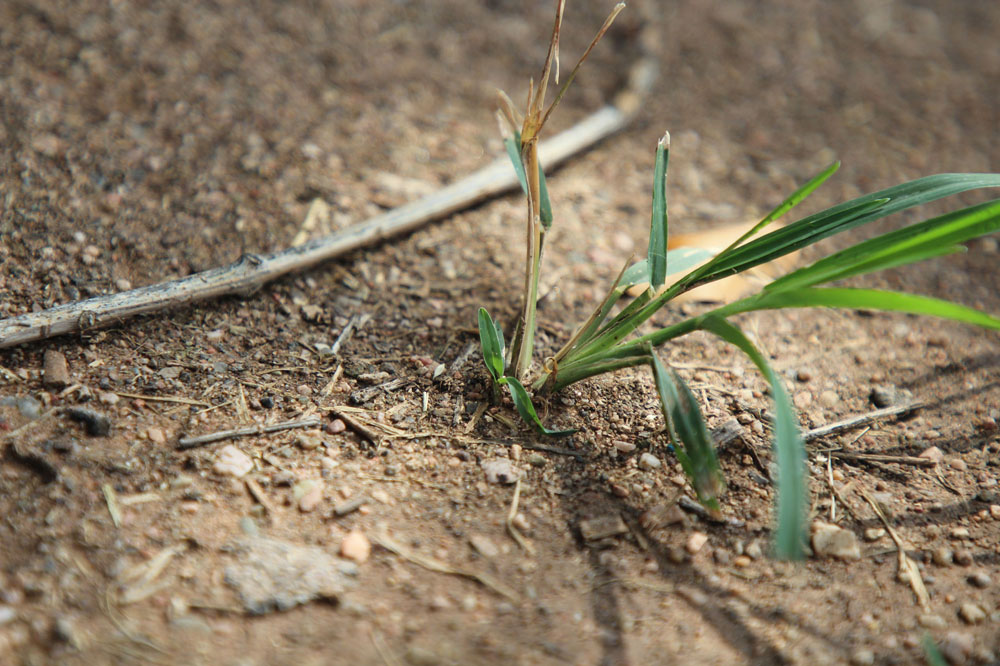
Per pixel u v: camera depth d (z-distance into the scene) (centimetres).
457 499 69
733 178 84
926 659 66
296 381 72
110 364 71
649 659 66
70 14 85
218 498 68
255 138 81
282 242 77
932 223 67
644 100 88
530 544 68
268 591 66
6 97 80
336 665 65
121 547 67
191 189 78
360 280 76
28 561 66
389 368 73
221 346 73
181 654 65
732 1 106
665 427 71
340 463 69
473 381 72
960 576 68
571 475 70
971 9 111
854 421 73
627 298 77
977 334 77
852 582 68
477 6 98
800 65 97
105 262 75
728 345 75
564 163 84
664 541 68
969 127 89
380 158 82
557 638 66
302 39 88
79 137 79
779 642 66
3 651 65
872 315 78
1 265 73
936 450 72
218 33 87
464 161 83
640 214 82
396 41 90
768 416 72
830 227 68
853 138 87
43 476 68
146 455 69
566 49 94
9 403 69
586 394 72
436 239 79
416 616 66
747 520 69
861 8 109
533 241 70
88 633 65
